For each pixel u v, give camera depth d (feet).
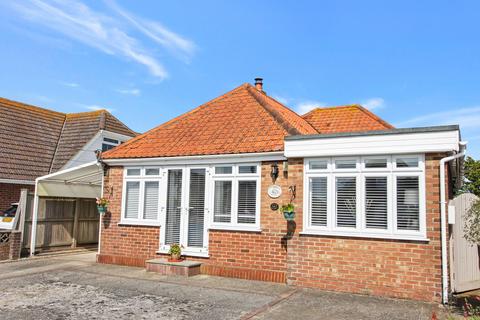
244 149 36.06
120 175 43.09
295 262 32.30
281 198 34.24
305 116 58.18
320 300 28.04
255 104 45.19
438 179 28.22
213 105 48.49
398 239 28.91
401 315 24.61
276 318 24.17
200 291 30.76
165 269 36.94
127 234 41.91
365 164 30.86
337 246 30.89
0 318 24.29
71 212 55.62
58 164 71.20
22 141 71.51
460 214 32.63
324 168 32.24
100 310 25.91
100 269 39.58
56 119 84.48
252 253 35.01
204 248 37.45
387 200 29.78
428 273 27.86
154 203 41.04
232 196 36.65
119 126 85.71
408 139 28.99
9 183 62.34
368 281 29.55
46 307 26.63
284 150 33.35
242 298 28.68
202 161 38.34
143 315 24.85
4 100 76.23
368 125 51.42
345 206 31.19
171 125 46.62
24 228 48.65
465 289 32.04
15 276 36.70
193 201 38.75
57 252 51.80
